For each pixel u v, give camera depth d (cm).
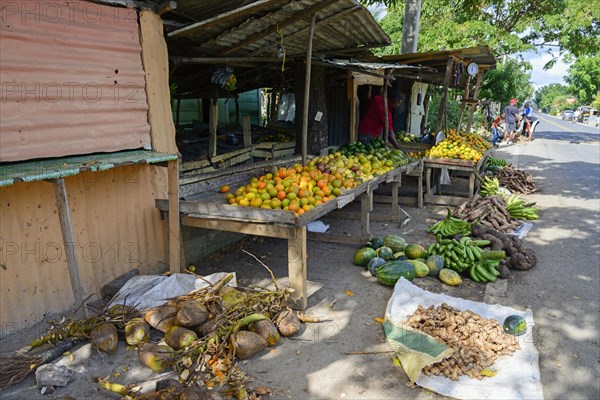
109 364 327
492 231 591
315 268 527
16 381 303
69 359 329
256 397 293
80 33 362
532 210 763
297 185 447
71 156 366
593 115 4766
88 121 376
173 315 355
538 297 459
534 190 988
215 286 386
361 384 312
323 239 622
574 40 1814
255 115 1148
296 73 739
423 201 881
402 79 1188
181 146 627
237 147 664
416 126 1394
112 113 398
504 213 718
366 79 903
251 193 423
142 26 418
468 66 916
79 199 388
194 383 297
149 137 441
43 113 340
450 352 324
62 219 331
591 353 357
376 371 327
